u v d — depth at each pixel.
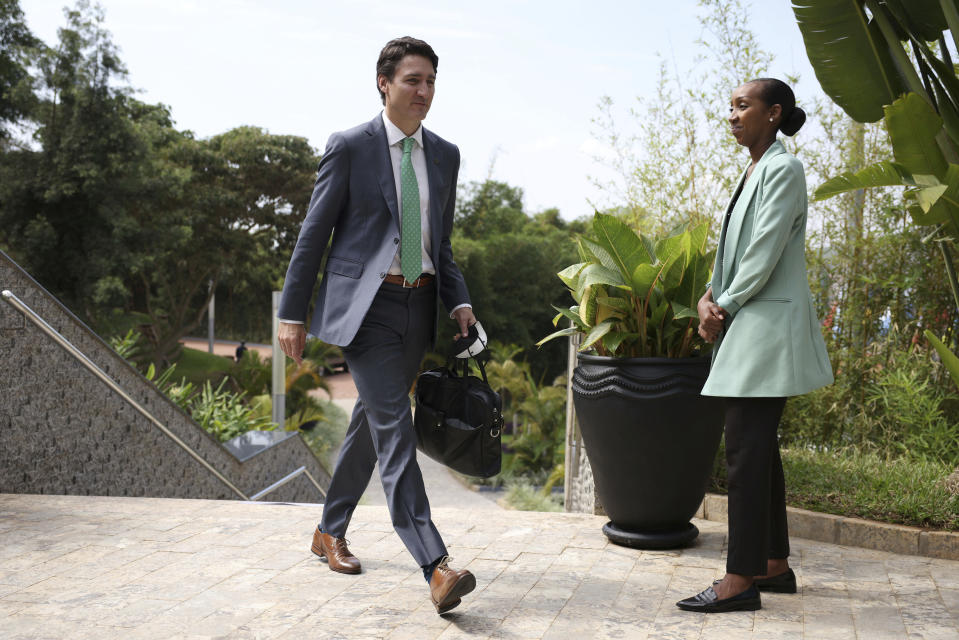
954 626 2.51
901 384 4.52
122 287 22.08
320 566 3.12
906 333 5.04
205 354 33.31
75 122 21.28
